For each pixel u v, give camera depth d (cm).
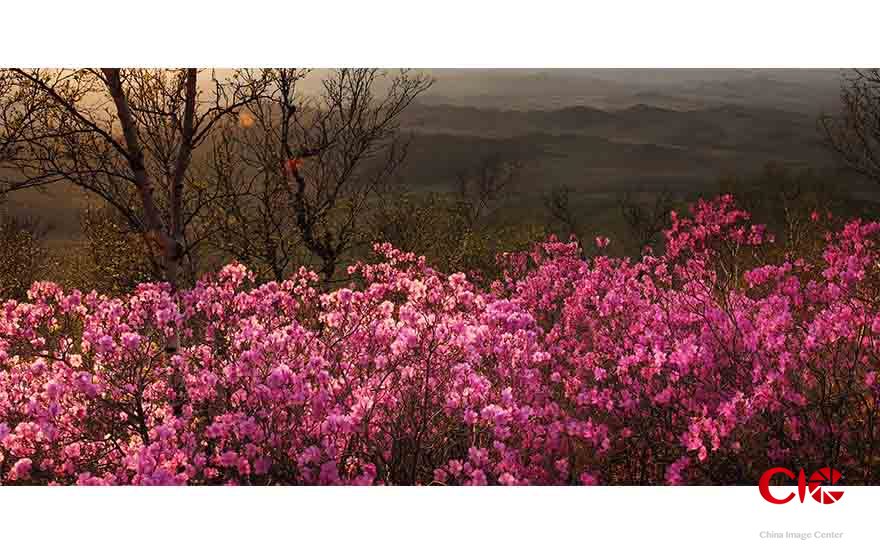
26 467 475
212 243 847
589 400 516
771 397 449
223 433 452
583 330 770
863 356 509
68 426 518
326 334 572
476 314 604
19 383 576
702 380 518
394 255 781
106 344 502
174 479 441
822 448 480
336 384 487
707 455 482
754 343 504
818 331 486
